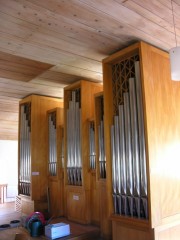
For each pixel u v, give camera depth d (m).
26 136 5.82
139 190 3.19
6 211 6.32
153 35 3.26
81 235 3.96
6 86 5.21
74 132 4.76
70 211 4.77
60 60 4.00
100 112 4.33
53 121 5.72
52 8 2.67
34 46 3.54
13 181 8.62
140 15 2.81
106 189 3.83
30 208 5.47
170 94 3.58
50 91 5.59
